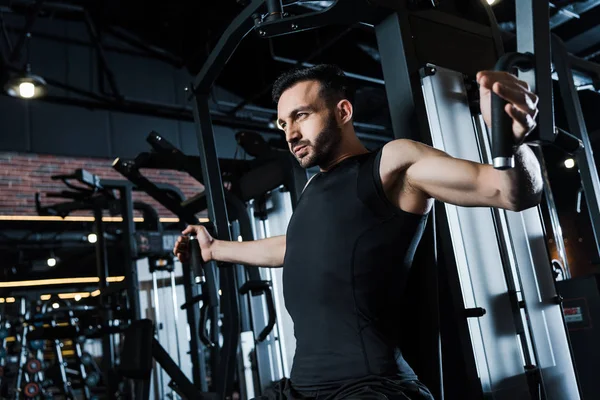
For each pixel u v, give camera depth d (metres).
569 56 2.57
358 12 1.64
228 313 2.33
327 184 1.21
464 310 1.59
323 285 1.15
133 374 2.77
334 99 1.25
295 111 1.24
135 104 6.61
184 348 5.30
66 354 7.37
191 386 2.79
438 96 1.71
